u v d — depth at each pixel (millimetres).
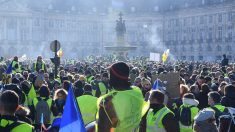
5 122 9703
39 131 18094
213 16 157125
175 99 21516
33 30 168875
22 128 9695
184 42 169500
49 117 18688
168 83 23391
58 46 33781
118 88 9648
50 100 18828
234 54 148250
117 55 91938
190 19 167375
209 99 16594
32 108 19078
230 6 149250
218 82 27828
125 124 9188
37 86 22781
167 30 178250
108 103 9195
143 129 12250
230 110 13016
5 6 163500
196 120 12492
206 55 159875
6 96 9812
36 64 40938
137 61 78500
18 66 39125
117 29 98188
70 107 9594
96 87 24047
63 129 9555
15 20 165750
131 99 9375
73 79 28297
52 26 172625
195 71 38688
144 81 22750
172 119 11984
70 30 175875
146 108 10633
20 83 23703
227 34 151125
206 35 160375
